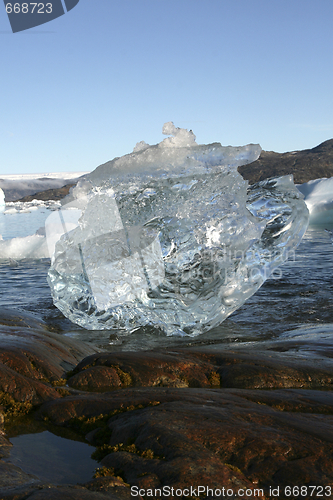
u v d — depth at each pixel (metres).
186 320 11.72
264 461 4.62
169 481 4.17
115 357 8.41
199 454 4.60
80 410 6.27
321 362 8.96
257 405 6.24
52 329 12.02
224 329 12.23
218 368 8.55
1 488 3.89
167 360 8.48
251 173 92.75
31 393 6.78
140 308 11.92
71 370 8.30
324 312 13.58
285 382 8.05
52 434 5.83
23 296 15.95
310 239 32.59
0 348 7.88
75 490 3.82
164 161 11.52
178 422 5.35
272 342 10.86
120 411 6.11
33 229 44.22
